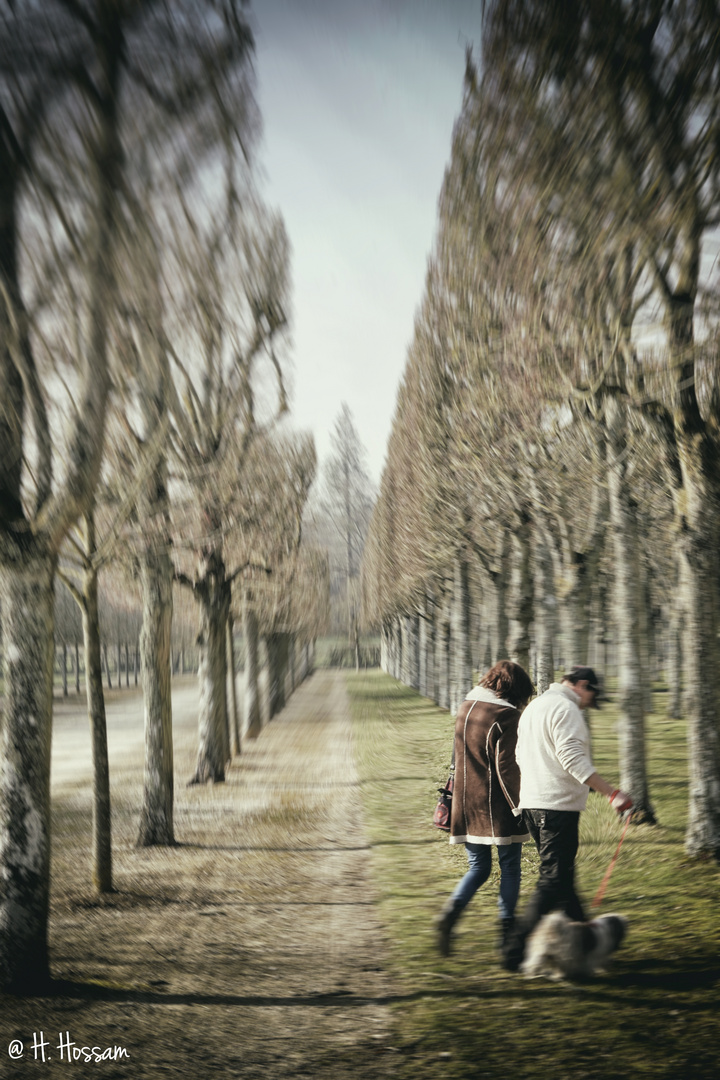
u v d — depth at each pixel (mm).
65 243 6379
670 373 8531
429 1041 4875
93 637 9453
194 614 26969
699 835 9367
